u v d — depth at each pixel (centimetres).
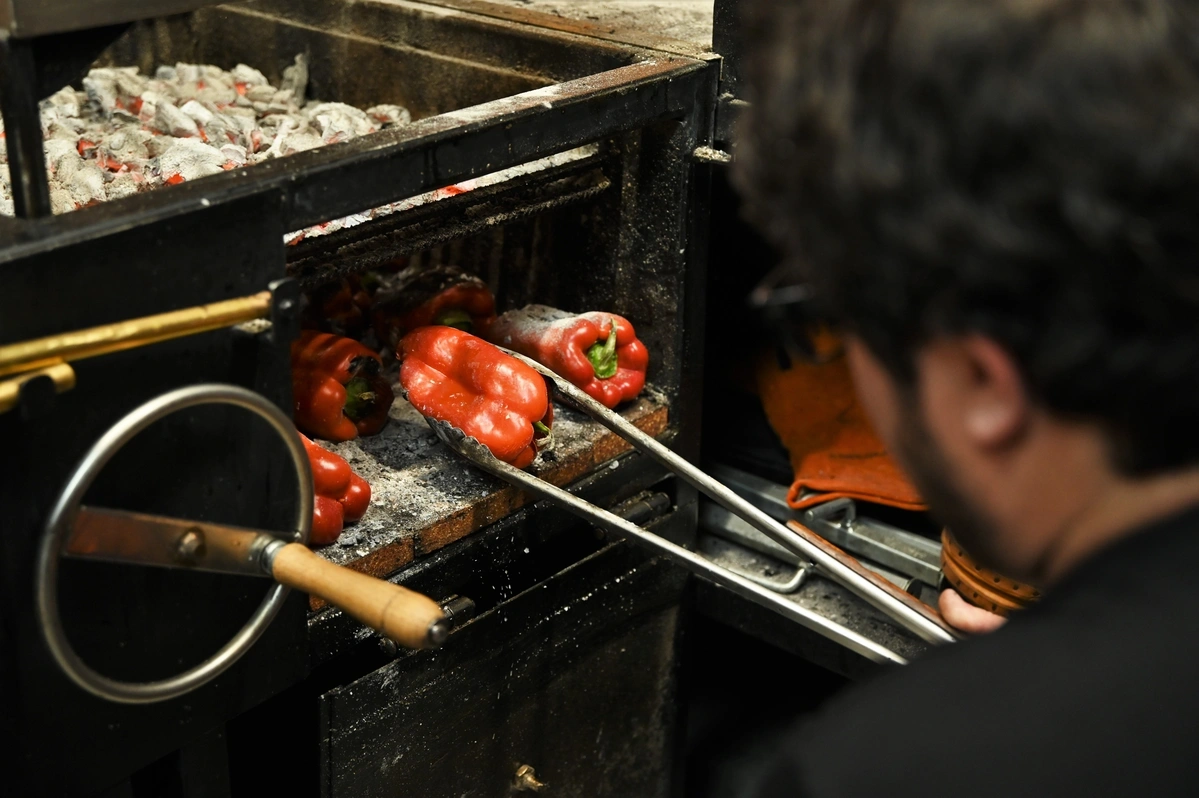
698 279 160
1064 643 42
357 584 95
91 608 99
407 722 130
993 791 40
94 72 183
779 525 128
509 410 139
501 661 140
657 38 159
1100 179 38
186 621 107
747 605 173
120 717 105
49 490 92
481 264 181
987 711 42
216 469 105
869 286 43
